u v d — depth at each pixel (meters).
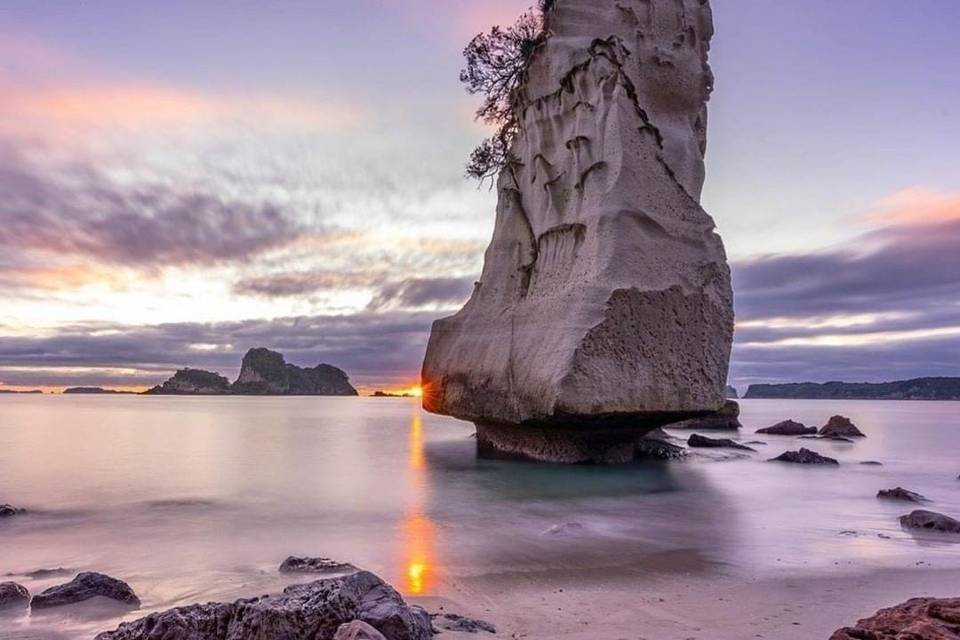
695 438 33.53
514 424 23.11
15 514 14.72
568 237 23.84
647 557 11.06
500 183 28.94
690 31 25.86
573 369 19.77
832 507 16.09
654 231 22.52
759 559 10.92
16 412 82.62
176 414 78.25
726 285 23.30
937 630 5.92
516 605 8.31
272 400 193.88
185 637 6.44
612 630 7.29
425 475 21.34
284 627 6.31
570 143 24.45
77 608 8.12
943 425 64.44
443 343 28.80
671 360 21.19
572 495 17.73
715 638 7.02
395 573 10.01
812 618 7.77
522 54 28.83
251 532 13.01
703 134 26.09
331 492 18.06
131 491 18.20
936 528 13.20
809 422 71.88
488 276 28.06
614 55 24.20
